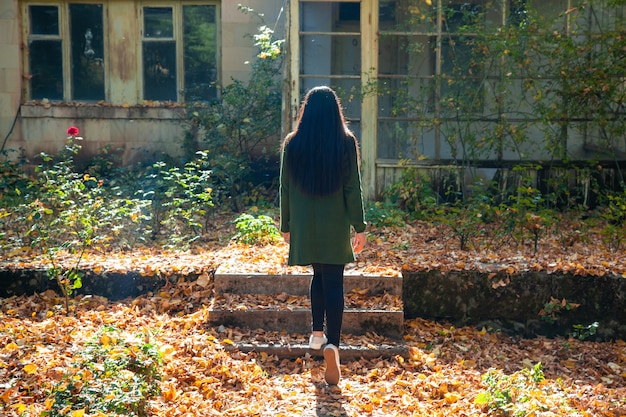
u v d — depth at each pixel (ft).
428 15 29.50
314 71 30.12
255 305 18.97
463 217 26.37
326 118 15.79
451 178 29.94
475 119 29.73
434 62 29.78
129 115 36.47
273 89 34.14
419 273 20.30
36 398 14.19
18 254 22.70
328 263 15.72
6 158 36.40
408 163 29.91
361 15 29.68
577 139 29.86
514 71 29.27
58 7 36.94
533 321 20.21
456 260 21.33
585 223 26.50
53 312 19.70
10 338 17.07
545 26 28.84
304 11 29.89
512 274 20.18
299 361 17.54
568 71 28.91
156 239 26.53
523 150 29.91
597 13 29.43
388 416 14.79
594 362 18.54
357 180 15.84
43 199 24.31
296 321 18.62
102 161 35.99
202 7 36.94
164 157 35.73
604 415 15.03
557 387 16.37
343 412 14.90
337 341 15.89
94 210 24.02
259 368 16.70
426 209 29.09
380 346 17.92
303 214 15.67
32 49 37.11
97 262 21.45
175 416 13.89
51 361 15.42
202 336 17.84
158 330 17.84
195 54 37.22
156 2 36.91
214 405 14.80
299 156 15.66
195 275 20.83
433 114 29.94
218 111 33.58
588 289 20.08
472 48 29.53
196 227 27.73
